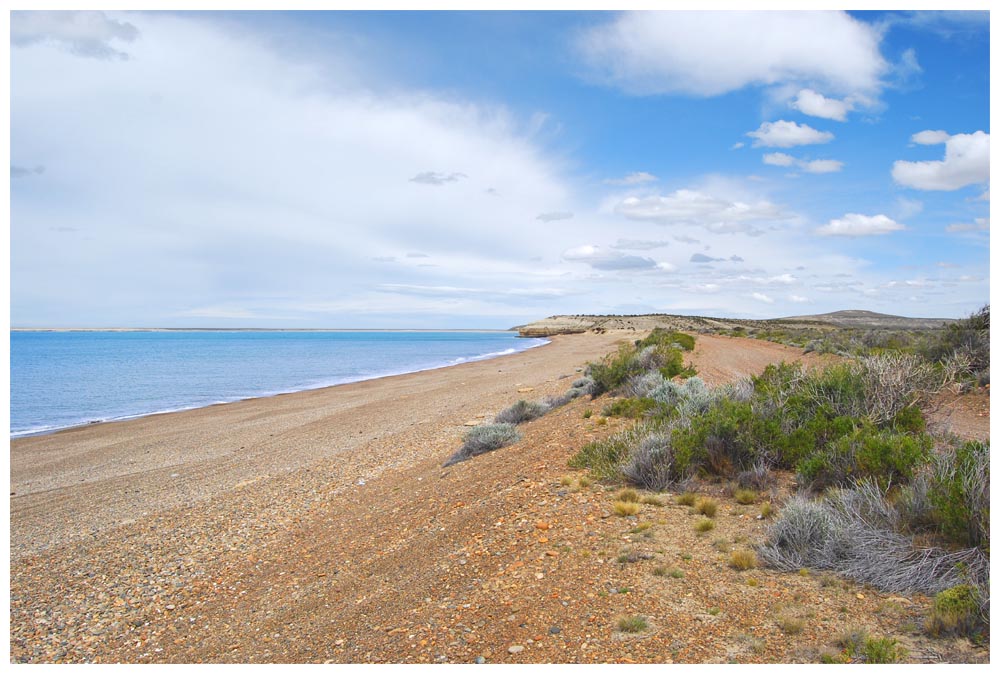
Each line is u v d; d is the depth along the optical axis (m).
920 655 3.24
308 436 17.14
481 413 18.23
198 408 26.02
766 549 4.76
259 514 9.52
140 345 114.88
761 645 3.54
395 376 40.69
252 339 170.25
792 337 43.06
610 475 7.50
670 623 3.92
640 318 165.38
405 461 12.43
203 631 5.63
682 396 10.62
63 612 6.33
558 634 4.00
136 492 11.78
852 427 6.96
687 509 6.14
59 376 44.09
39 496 12.03
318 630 5.08
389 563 6.38
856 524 4.72
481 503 7.55
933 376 8.26
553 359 47.34
